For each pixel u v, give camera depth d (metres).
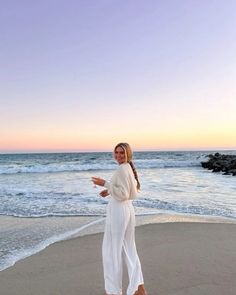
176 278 4.57
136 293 3.80
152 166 37.88
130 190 3.84
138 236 6.71
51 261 5.29
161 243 6.24
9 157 65.62
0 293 4.14
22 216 8.70
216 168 32.41
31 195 12.40
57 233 7.00
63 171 28.17
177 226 7.56
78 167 30.00
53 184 16.69
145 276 4.63
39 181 18.38
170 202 11.25
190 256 5.49
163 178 21.55
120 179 3.78
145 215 8.95
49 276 4.68
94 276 4.68
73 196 12.26
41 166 28.20
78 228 7.45
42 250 5.85
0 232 7.07
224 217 8.90
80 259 5.38
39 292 4.17
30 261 5.29
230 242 6.32
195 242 6.30
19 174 24.17
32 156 70.88
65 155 76.81
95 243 6.27
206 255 5.55
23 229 7.35
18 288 4.29
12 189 14.26
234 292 4.14
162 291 4.16
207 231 7.13
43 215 8.84
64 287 4.32
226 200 11.89
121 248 3.81
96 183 3.89
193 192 14.09
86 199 11.56
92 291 4.20
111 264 3.80
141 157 62.03
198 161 42.19
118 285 3.79
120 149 3.93
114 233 3.80
